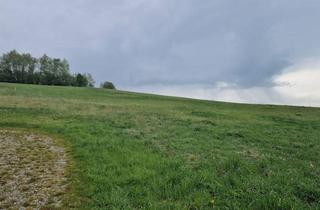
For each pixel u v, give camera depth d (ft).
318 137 52.39
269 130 58.75
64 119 57.62
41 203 20.66
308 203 21.16
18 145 37.11
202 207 19.99
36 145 37.24
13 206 20.20
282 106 146.92
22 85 187.42
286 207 19.81
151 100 149.48
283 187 23.57
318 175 27.89
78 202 20.79
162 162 29.68
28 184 24.04
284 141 46.57
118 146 36.01
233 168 28.55
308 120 83.71
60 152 33.86
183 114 82.89
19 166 28.60
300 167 30.22
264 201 20.43
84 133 43.60
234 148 39.32
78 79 399.44
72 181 24.57
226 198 21.52
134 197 21.44
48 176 25.80
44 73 392.47
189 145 39.22
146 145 38.01
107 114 69.67
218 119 75.15
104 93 179.93
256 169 28.58
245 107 135.95
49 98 110.63
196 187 23.44
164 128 53.83
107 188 22.99
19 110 65.82
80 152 32.99
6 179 25.16
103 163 29.14
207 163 29.94
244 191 22.80
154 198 21.30
